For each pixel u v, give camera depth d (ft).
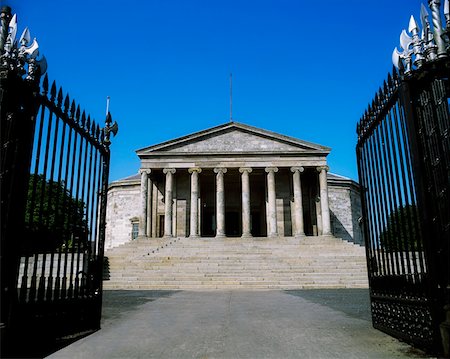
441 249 16.80
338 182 185.37
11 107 16.74
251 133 157.89
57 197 20.74
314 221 159.94
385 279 22.48
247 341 21.66
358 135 26.48
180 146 155.63
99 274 25.82
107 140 27.40
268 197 150.20
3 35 17.12
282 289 78.74
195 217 147.74
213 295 60.44
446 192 16.89
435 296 16.71
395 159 20.43
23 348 17.11
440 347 16.31
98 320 25.50
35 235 18.76
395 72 19.79
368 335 22.38
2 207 15.98
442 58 17.65
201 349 19.77
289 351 19.12
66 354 18.48
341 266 97.25
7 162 16.25
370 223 24.93
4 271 15.94
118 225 183.62
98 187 26.03
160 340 22.00
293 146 155.94
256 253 115.65
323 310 36.19
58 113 20.54
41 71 18.80
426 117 17.89
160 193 163.63
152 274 91.50
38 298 18.62
